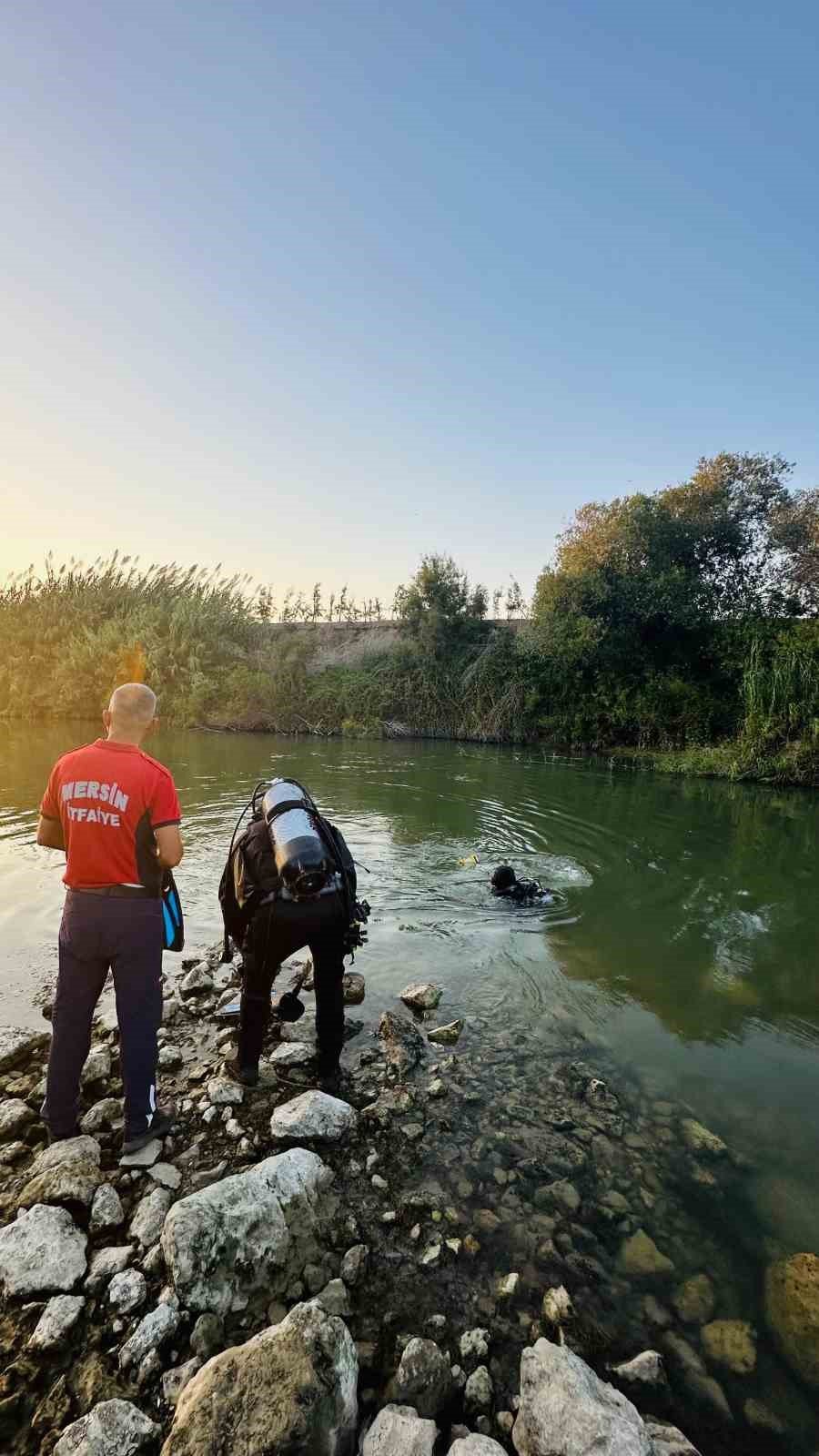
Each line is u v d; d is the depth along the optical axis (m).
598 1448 1.61
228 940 3.34
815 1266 2.24
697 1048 3.63
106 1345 1.93
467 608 21.42
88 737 16.12
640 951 4.89
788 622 17.55
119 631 22.02
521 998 4.12
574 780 12.71
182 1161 2.65
